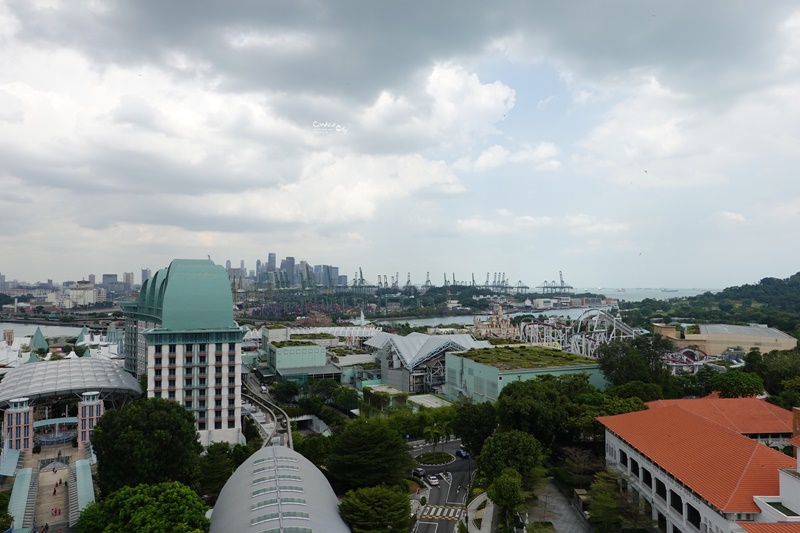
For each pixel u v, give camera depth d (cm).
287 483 10512
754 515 8331
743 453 9550
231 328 17525
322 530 8919
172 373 17062
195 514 9044
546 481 12531
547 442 14988
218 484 13188
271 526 8638
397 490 12025
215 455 13750
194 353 17238
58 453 15525
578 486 13450
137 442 11344
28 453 15238
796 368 19988
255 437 18125
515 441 12850
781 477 8312
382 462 12988
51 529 11238
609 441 13838
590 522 11438
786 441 13562
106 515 9169
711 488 9044
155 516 8781
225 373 17538
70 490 12850
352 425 14000
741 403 14912
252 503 9669
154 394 16800
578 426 14762
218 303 17750
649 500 11450
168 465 11819
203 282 17912
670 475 10531
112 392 17650
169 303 17250
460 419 15962
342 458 13112
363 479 12912
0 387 17588
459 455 17538
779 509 8038
